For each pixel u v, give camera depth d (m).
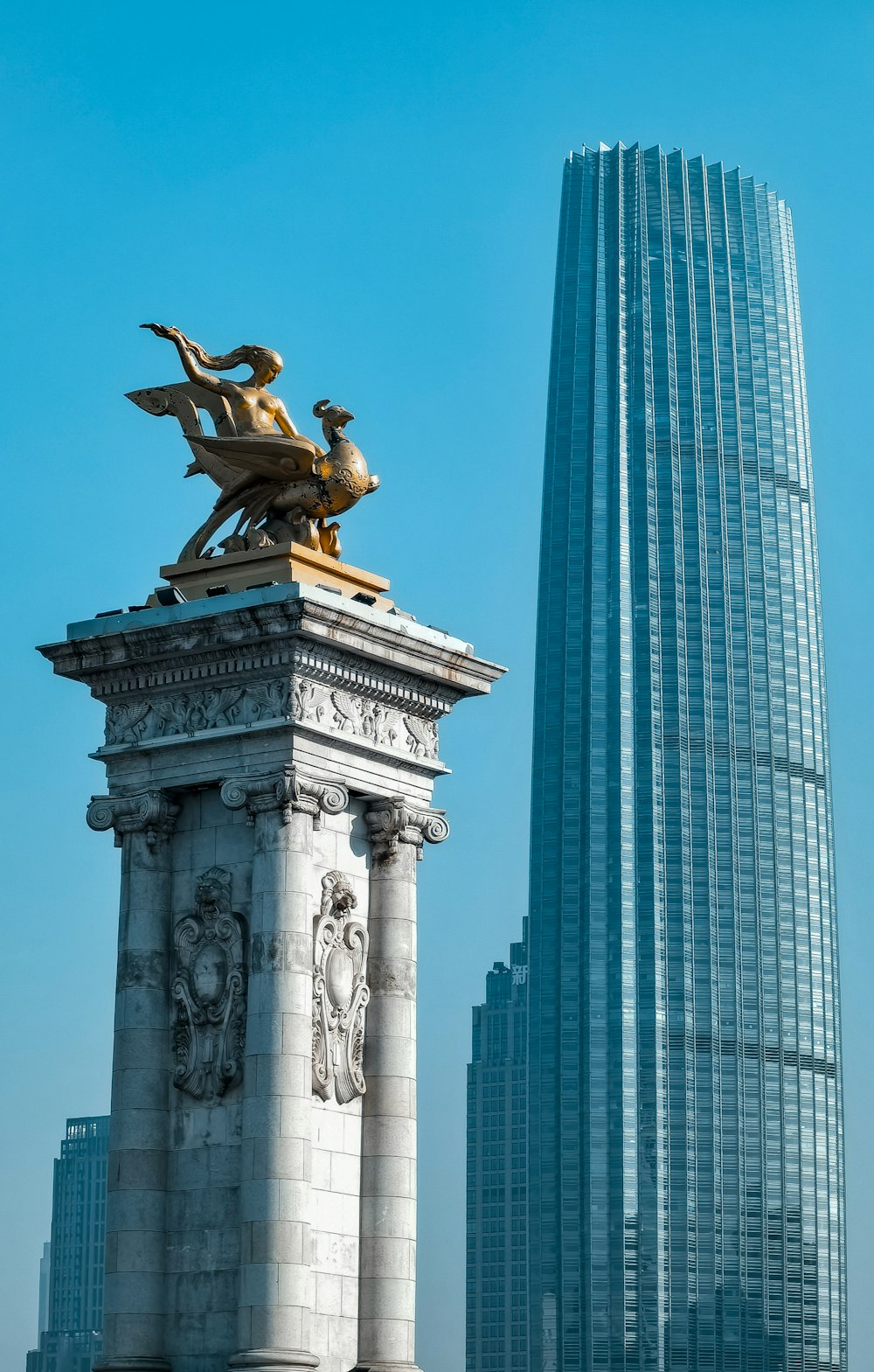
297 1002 91.62
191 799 97.06
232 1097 93.25
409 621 98.38
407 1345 93.88
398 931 97.31
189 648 95.12
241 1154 91.62
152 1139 93.88
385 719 98.44
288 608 92.19
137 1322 92.19
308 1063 91.69
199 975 94.50
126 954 95.69
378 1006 96.62
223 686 95.69
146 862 96.38
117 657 97.06
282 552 97.56
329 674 95.06
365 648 95.56
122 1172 93.62
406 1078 96.31
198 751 95.88
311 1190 91.94
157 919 95.94
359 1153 95.25
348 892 95.75
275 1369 87.69
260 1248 89.38
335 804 94.44
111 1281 92.88
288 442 99.56
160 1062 94.81
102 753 97.69
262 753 94.19
